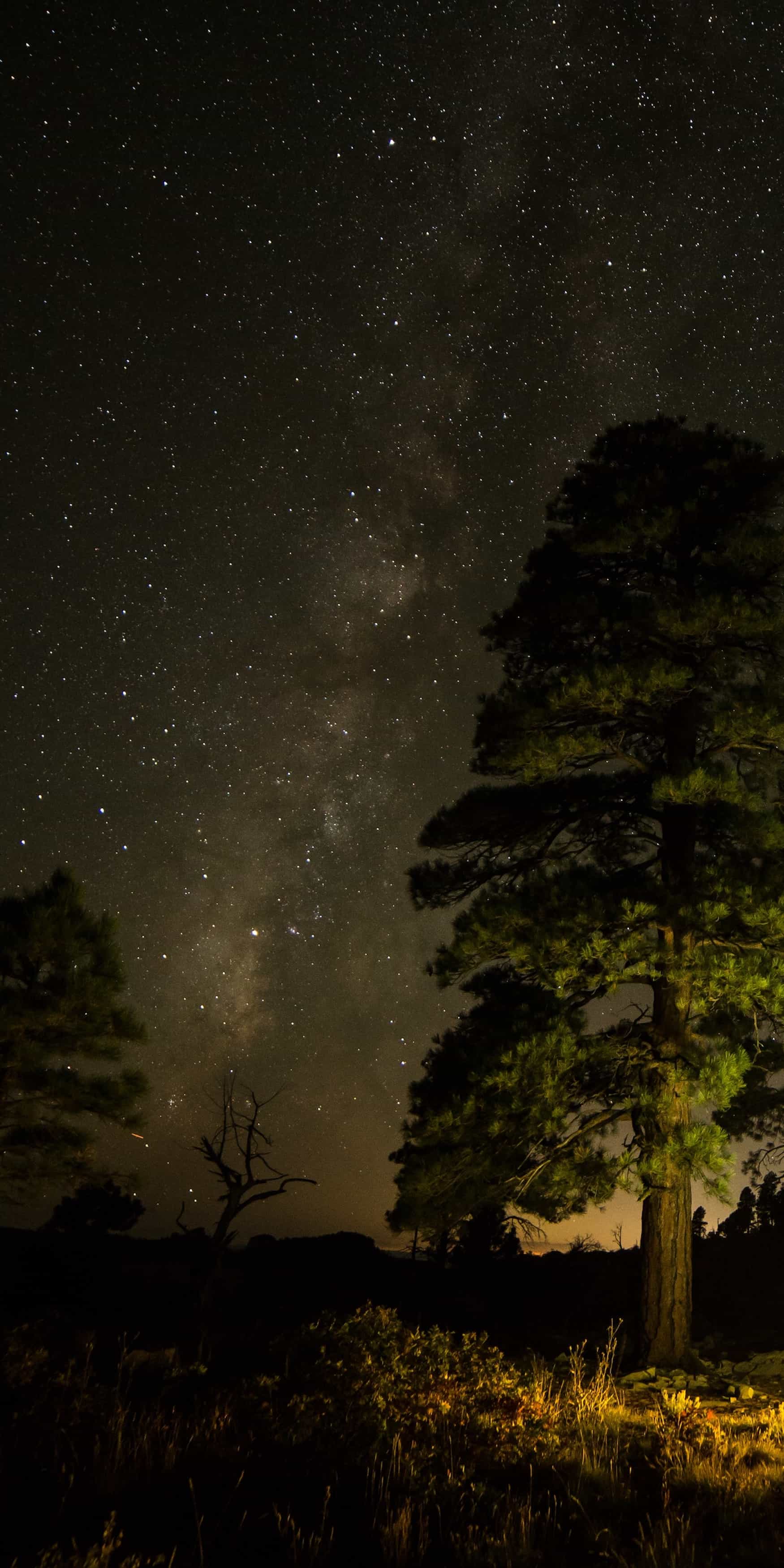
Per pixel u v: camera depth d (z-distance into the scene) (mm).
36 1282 20375
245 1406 8523
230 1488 6137
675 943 13031
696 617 12992
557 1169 12859
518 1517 5738
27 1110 16609
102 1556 4480
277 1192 19844
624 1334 12969
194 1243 31844
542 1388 9680
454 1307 20172
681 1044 13133
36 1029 16828
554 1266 22188
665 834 14375
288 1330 13445
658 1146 12312
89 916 17734
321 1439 7398
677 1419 8750
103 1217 23922
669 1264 12570
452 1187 13531
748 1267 20172
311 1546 5043
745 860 14039
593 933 12656
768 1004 12320
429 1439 7730
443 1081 14023
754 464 14375
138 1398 9203
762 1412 9578
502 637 15188
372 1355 10531
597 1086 13547
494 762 13781
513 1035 13422
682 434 14969
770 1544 5391
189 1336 16016
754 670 13766
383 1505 5820
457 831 15359
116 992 17234
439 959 13797
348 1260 28297
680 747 14266
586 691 13188
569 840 15359
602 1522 5887
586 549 14188
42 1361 9883
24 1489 5902
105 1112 17141
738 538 13469
